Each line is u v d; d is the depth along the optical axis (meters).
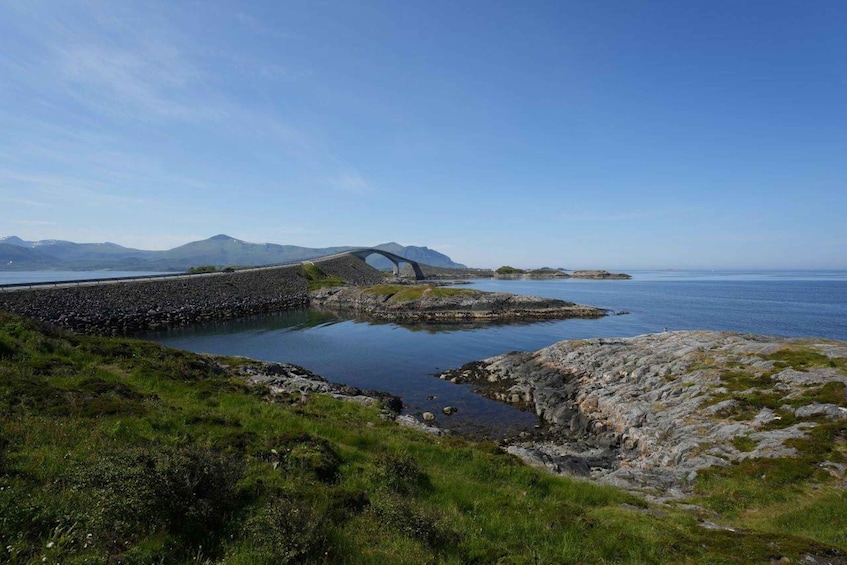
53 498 7.29
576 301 124.62
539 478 15.74
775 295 146.75
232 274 115.75
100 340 23.92
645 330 73.25
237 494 8.98
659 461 21.72
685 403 26.92
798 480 16.30
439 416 33.19
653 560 9.51
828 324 75.19
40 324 22.75
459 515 11.01
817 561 9.71
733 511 14.68
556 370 41.34
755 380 27.25
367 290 116.38
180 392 18.28
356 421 21.39
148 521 7.19
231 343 61.50
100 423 11.59
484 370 45.34
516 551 9.41
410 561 8.00
